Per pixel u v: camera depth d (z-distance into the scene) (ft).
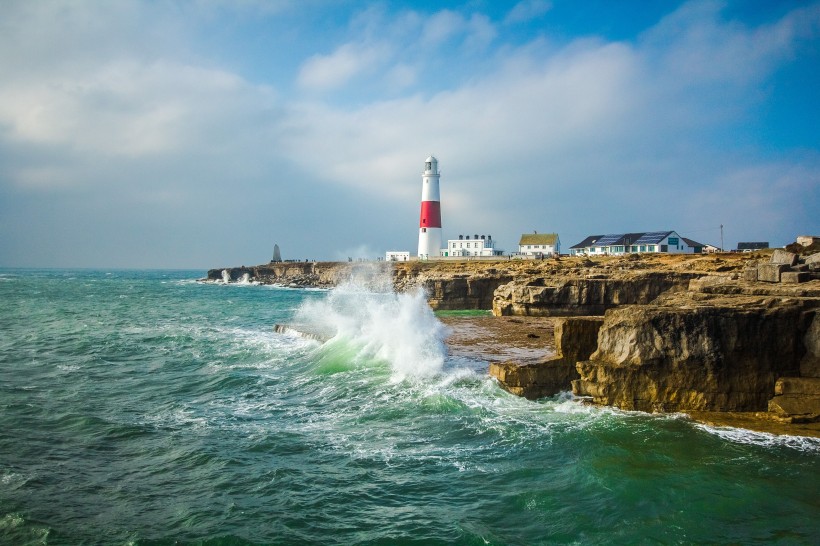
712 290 78.48
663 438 53.93
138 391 75.66
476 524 39.04
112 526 39.17
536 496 42.91
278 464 49.47
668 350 61.46
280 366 90.38
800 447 51.96
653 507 41.24
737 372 61.41
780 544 36.73
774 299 64.44
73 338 123.65
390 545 36.94
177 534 38.27
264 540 37.50
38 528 38.65
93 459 51.01
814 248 112.06
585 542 36.86
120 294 299.17
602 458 49.37
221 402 69.77
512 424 58.29
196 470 48.42
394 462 49.57
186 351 105.81
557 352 70.08
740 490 43.88
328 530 38.75
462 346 92.73
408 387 71.87
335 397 70.13
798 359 62.03
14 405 67.00
